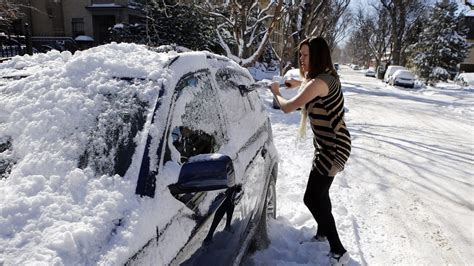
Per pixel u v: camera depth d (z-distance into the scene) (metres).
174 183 1.65
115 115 1.83
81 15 25.69
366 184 5.33
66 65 2.13
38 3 25.67
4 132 1.81
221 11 14.11
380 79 40.12
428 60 29.16
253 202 2.69
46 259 1.21
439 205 4.67
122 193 1.52
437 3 30.09
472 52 45.69
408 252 3.52
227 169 1.63
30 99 1.95
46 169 1.61
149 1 15.27
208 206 1.91
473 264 3.37
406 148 7.59
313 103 2.85
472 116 12.86
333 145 2.87
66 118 1.83
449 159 6.83
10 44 14.52
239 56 11.88
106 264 1.25
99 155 1.68
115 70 2.07
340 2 23.95
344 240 3.66
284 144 7.37
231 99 2.83
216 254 1.94
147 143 1.70
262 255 3.15
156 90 1.93
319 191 2.99
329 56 2.83
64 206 1.43
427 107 15.07
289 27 15.77
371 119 11.29
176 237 1.58
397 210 4.47
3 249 1.24
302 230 3.65
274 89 3.06
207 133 2.20
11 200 1.42
